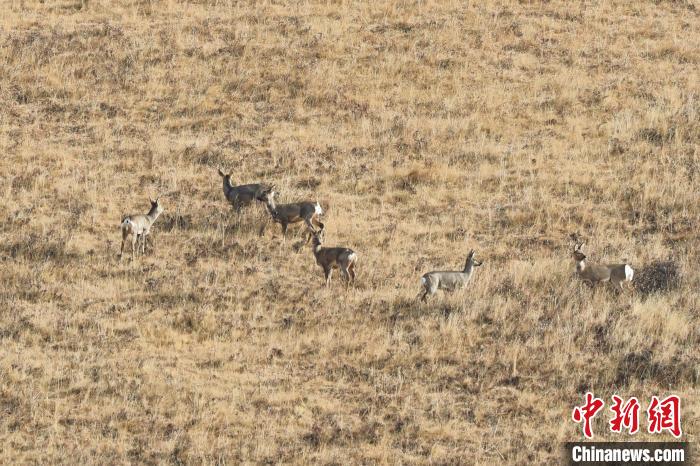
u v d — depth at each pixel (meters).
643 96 81.50
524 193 68.06
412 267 58.00
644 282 55.66
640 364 48.16
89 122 77.44
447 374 47.88
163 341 50.41
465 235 62.59
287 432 43.19
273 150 73.50
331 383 47.12
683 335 50.44
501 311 52.22
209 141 74.75
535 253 60.62
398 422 44.09
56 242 60.47
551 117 78.38
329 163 71.88
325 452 41.88
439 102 80.19
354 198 67.25
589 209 66.31
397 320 52.03
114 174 70.19
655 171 71.25
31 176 68.88
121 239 61.94
